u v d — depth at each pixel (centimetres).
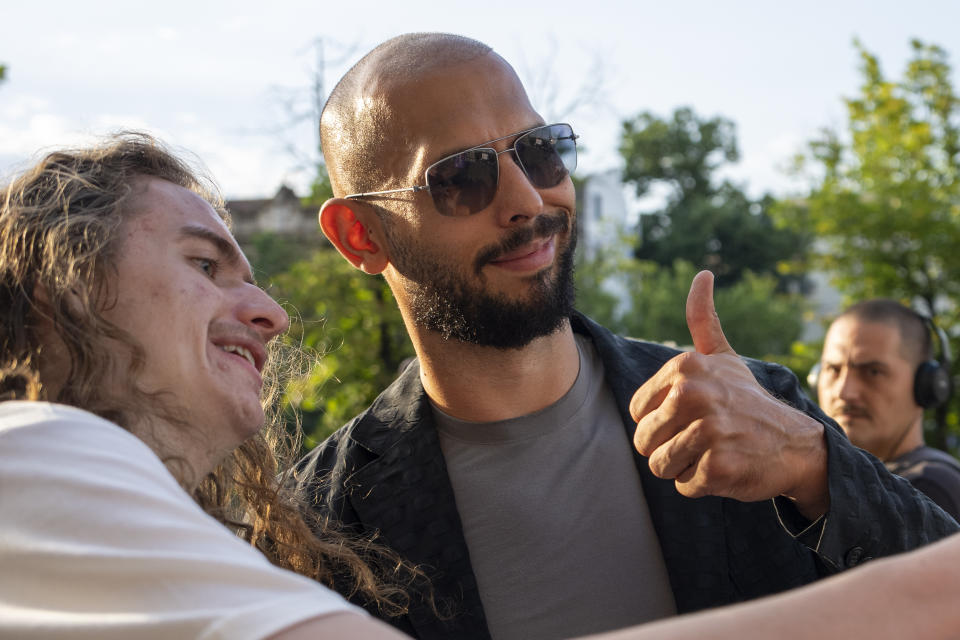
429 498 172
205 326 120
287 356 185
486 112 165
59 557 82
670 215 4825
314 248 1171
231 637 76
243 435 127
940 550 77
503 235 162
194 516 89
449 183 163
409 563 169
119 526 84
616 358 184
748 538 166
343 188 184
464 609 164
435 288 169
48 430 93
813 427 141
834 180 1176
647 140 5197
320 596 81
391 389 189
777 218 1269
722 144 5225
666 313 2712
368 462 182
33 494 86
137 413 116
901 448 318
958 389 999
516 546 168
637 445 133
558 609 164
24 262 116
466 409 175
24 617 81
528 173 163
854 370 318
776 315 2962
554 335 173
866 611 73
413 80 168
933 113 1168
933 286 1128
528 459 173
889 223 1106
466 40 174
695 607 162
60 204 117
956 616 73
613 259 1686
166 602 80
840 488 140
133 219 119
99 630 79
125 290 116
